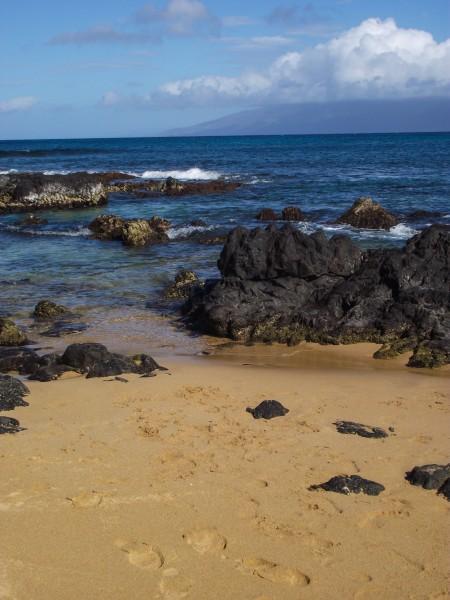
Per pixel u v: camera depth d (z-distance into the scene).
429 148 99.44
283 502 6.27
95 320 15.03
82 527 5.74
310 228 27.34
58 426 8.12
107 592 4.92
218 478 6.73
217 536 5.69
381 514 6.09
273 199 37.25
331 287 14.53
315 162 68.44
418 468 6.81
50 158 82.38
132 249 24.36
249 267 14.74
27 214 35.44
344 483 6.53
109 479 6.65
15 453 7.24
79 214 35.09
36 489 6.39
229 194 40.31
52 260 22.39
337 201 35.34
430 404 9.23
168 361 11.92
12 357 11.33
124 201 39.47
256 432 8.02
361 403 9.27
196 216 32.25
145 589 4.97
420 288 13.66
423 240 14.48
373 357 12.26
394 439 7.86
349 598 4.93
